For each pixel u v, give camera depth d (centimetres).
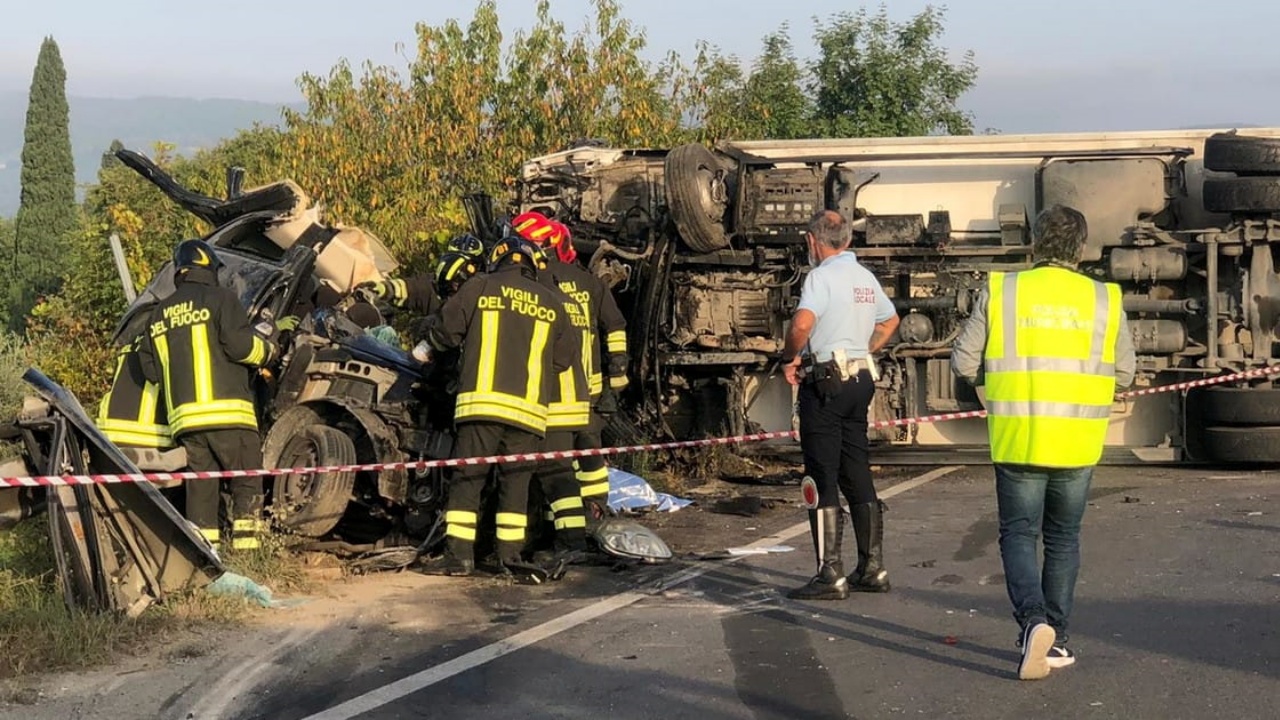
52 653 570
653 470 1154
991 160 1186
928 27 2717
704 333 1177
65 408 636
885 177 1203
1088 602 668
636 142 1783
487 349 742
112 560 644
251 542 731
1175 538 818
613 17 1844
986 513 940
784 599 693
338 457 777
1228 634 601
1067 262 559
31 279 5403
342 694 541
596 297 866
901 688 539
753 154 1223
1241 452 1100
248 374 750
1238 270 1119
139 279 1501
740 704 523
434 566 756
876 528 701
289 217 964
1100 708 507
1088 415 543
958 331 1155
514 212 1293
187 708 521
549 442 789
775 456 1213
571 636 627
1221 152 1106
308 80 1803
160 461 702
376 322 977
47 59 5625
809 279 677
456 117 1767
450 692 543
